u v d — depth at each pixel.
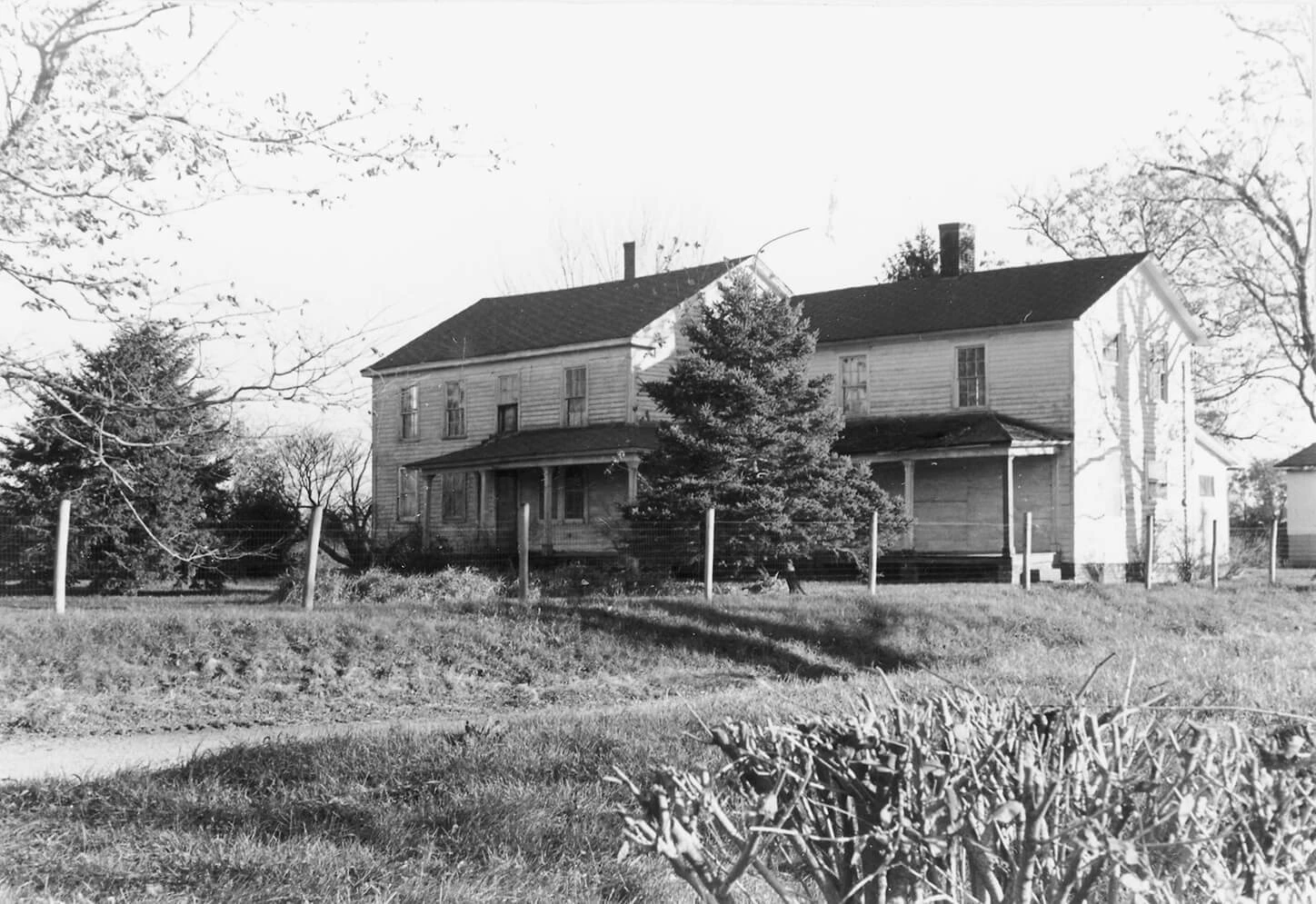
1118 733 3.61
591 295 41.44
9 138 9.65
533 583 21.92
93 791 8.13
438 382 41.50
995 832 3.48
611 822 6.99
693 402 25.25
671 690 15.30
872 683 12.52
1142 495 35.34
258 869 6.24
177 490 22.91
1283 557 48.41
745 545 23.44
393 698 14.48
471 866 6.37
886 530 25.50
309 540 17.73
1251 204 38.22
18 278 9.46
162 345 9.89
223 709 13.45
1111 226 46.50
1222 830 3.40
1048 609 21.69
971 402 34.19
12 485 22.02
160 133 10.02
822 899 4.15
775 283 39.47
